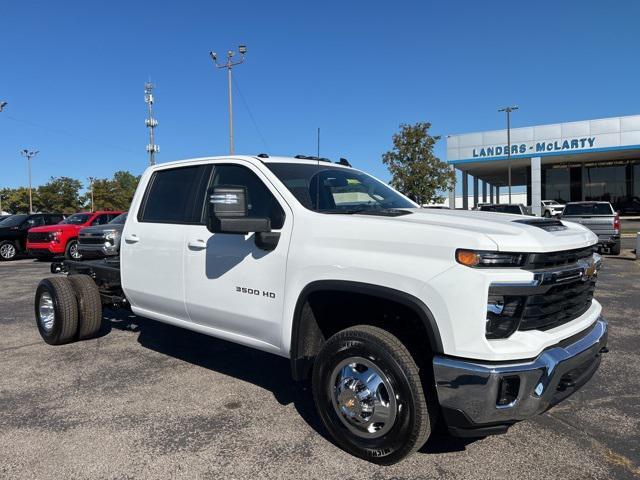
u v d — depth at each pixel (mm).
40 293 5992
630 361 5117
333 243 3314
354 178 4410
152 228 4758
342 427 3285
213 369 5031
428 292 2852
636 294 8727
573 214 16172
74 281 5891
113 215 18359
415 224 3045
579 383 3119
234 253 3934
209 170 4438
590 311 3482
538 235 2955
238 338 4074
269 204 3836
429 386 3023
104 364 5211
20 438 3580
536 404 2785
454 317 2773
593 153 38594
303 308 3455
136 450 3396
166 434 3625
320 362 3354
